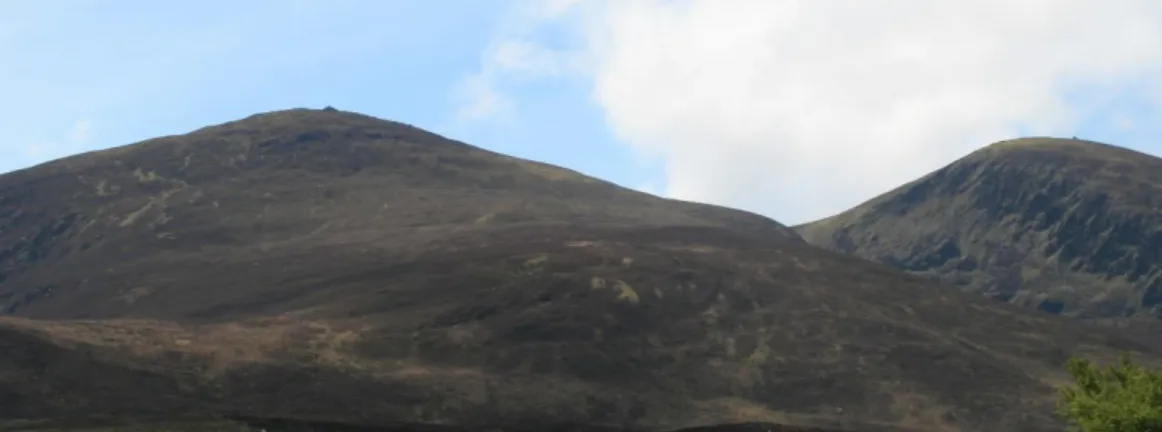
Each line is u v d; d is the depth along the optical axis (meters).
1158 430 31.17
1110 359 87.75
